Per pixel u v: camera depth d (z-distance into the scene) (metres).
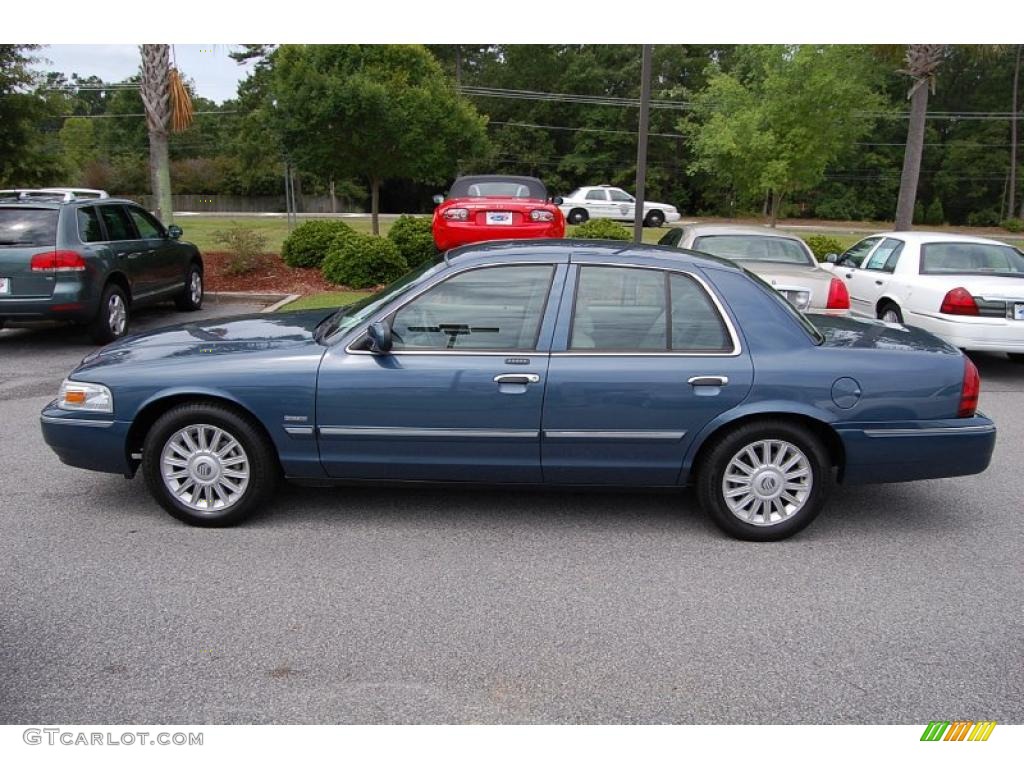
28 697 3.31
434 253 15.56
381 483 4.96
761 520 4.88
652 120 62.41
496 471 4.86
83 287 9.59
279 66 20.31
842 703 3.34
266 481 4.94
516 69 64.44
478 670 3.52
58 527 4.96
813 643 3.77
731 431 4.80
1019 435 7.33
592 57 63.47
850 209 64.75
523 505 5.44
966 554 4.79
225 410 4.86
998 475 6.25
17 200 9.91
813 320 5.68
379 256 14.07
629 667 3.56
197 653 3.62
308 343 4.96
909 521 5.30
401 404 4.75
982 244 10.29
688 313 4.80
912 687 3.45
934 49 16.06
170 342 5.23
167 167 15.38
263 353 4.89
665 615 4.00
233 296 13.50
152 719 3.19
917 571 4.55
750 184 21.39
